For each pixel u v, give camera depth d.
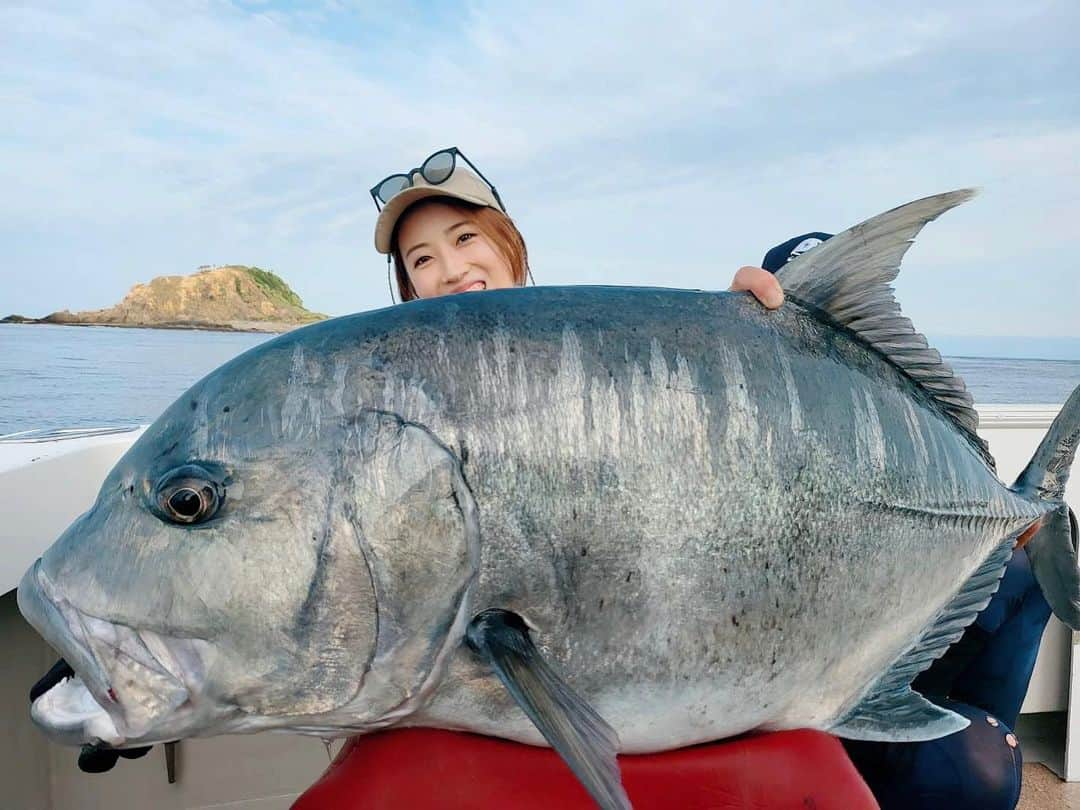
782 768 1.60
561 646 1.46
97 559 1.37
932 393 1.91
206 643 1.34
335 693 1.40
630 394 1.51
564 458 1.45
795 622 1.61
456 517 1.40
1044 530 2.27
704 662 1.54
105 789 2.73
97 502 1.44
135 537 1.36
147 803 2.77
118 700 1.33
